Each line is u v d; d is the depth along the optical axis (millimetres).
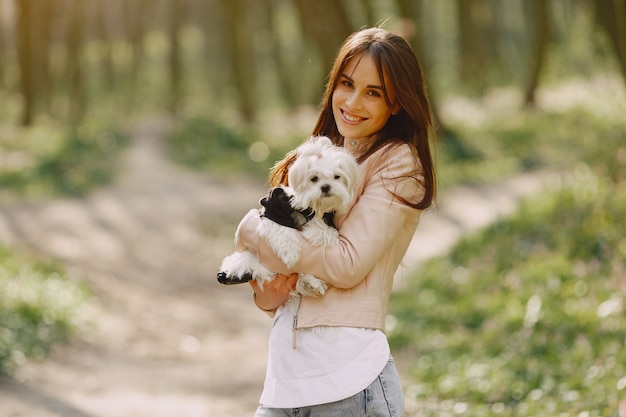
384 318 2863
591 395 5449
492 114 26531
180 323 10789
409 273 12273
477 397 6320
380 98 2928
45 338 8945
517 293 8766
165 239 16734
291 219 2760
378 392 2775
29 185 21219
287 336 2844
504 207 16094
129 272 13945
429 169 2914
